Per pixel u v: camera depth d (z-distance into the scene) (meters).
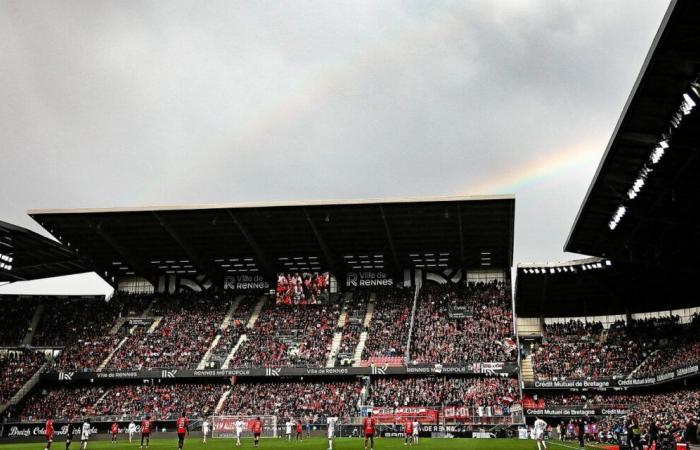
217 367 81.31
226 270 96.88
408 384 76.81
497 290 91.50
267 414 74.69
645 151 46.47
